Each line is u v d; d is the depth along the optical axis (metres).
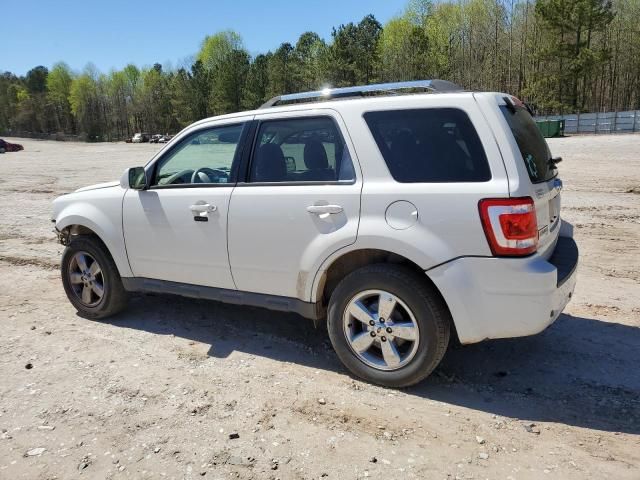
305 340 4.42
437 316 3.33
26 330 4.73
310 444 2.99
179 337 4.52
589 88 65.25
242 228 3.92
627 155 21.81
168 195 4.29
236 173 4.05
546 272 3.10
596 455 2.86
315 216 3.61
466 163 3.23
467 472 2.73
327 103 3.71
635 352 4.07
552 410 3.31
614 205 10.45
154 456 2.90
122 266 4.64
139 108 116.88
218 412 3.33
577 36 52.88
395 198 3.35
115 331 4.68
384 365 3.57
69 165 28.58
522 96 59.84
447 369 3.86
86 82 122.19
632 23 61.81
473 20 69.69
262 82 84.25
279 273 3.85
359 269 3.54
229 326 4.73
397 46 68.81
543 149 3.84
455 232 3.19
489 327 3.22
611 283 5.75
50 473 2.78
